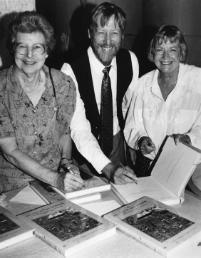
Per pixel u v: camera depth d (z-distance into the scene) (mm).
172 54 1989
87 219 1364
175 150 1688
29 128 1746
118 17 2035
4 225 1328
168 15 2779
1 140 1715
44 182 1723
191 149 1600
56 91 1771
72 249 1196
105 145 2357
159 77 2176
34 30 1563
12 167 1815
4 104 1692
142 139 2094
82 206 1531
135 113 2252
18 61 1622
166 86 2158
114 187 1655
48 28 1621
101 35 2057
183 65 2162
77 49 2840
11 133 1716
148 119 2203
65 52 2859
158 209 1436
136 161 2330
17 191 1665
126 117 2369
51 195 1599
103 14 2012
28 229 1296
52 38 1668
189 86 2139
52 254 1208
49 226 1319
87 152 1903
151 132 2207
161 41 1978
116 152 2469
